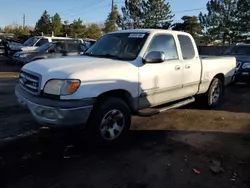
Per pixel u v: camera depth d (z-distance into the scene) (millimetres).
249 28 34938
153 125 5633
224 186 3438
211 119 6176
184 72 5691
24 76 4516
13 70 14359
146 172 3723
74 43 14328
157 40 5215
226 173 3750
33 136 4816
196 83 6195
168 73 5273
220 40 39906
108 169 3771
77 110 3893
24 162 3885
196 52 6180
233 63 7625
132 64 4684
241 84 11750
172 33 5594
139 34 5211
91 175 3605
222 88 7371
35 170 3676
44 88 4031
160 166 3898
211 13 40250
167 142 4758
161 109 5328
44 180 3451
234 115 6562
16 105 6852
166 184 3449
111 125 4449
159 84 5117
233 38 37062
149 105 5102
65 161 3955
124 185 3406
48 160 3965
